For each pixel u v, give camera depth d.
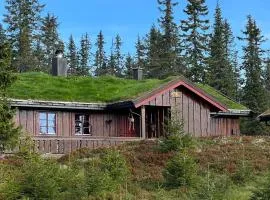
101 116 33.44
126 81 36.97
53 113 31.78
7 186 15.23
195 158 23.47
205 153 24.81
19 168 18.50
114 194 17.17
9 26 70.44
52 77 35.28
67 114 32.28
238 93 77.81
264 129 64.19
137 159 23.64
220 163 22.97
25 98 30.34
